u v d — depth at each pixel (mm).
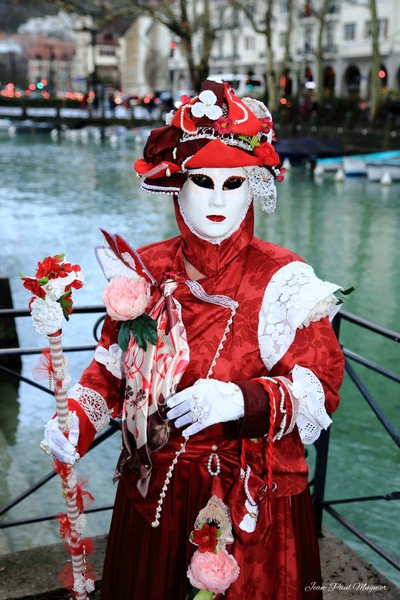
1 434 4465
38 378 1577
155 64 45469
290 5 29062
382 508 3834
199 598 1549
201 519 1558
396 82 36969
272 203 1684
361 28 38000
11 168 19188
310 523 1683
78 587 1722
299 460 1631
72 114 36125
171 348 1576
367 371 5688
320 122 25219
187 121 1579
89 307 2520
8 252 9719
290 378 1531
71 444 1581
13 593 2209
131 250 1570
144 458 1584
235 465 1585
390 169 17266
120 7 18938
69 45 67688
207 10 21531
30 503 3658
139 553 1667
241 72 44875
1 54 64188
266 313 1556
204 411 1451
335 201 14656
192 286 1579
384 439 4621
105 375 1721
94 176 17766
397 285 8406
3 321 5777
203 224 1572
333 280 8672
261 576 1589
